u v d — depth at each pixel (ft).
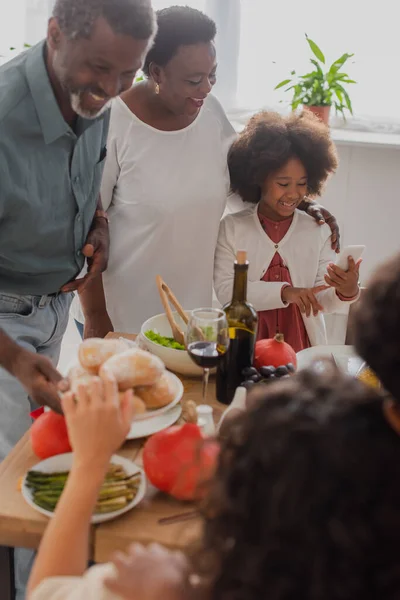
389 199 10.87
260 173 6.88
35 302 6.18
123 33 4.83
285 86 11.17
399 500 2.13
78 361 4.83
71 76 5.04
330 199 10.99
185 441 4.08
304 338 7.17
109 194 7.00
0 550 4.78
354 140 10.43
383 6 10.61
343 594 2.11
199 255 7.12
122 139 6.81
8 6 10.77
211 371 5.46
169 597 2.66
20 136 5.42
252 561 2.22
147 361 4.50
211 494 2.45
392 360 2.19
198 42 6.20
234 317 5.00
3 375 5.78
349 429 2.21
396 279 2.21
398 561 2.12
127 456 4.48
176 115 6.77
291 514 2.17
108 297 7.32
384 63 10.93
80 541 3.23
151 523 3.92
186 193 6.84
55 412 4.43
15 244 5.77
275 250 7.18
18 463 4.40
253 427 2.35
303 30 10.81
